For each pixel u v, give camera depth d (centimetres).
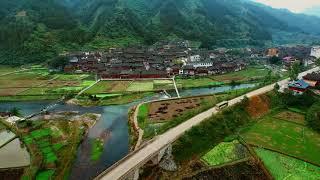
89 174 7019
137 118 10400
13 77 17775
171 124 8681
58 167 7206
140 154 6719
